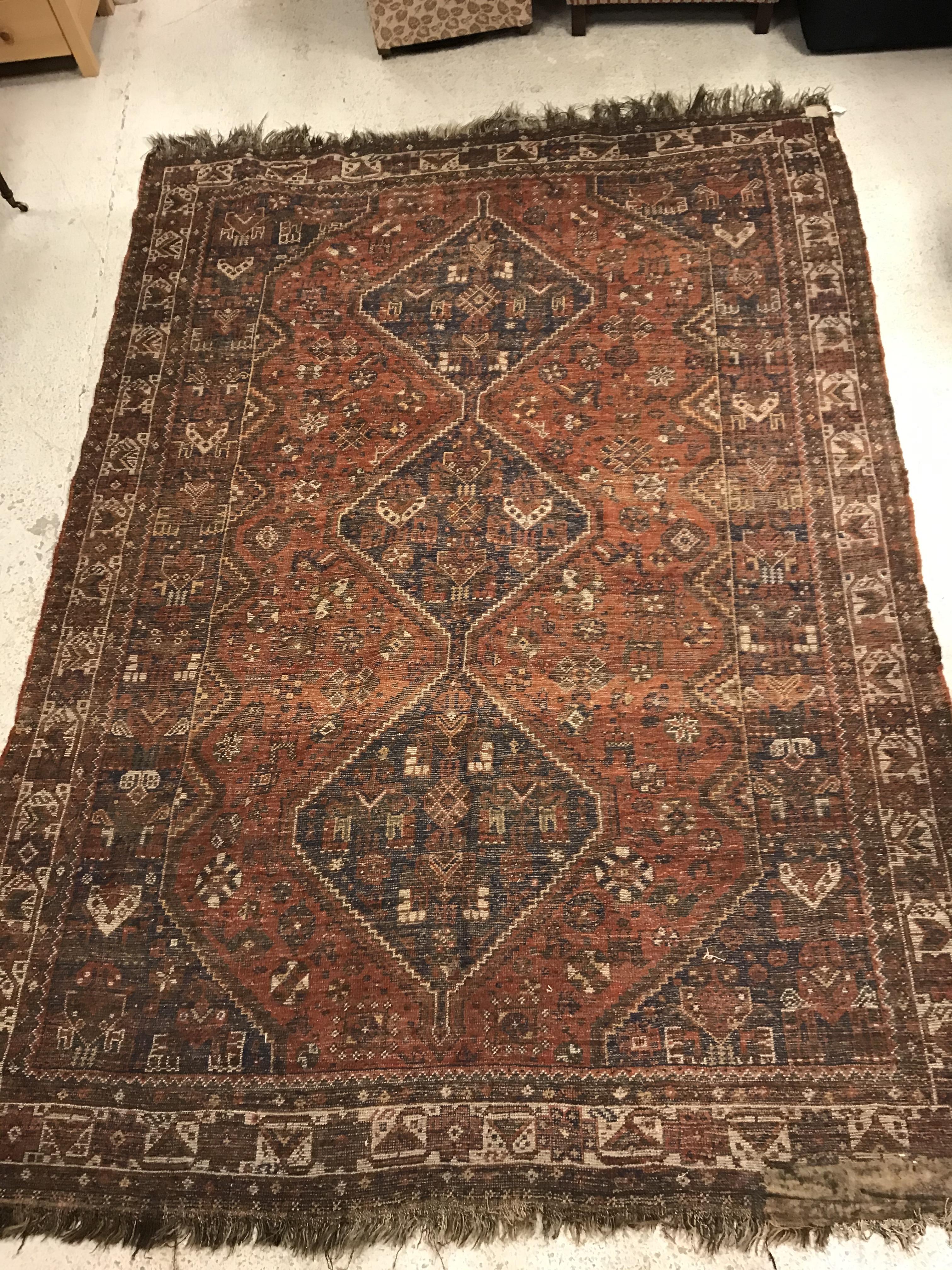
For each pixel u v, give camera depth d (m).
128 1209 2.25
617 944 2.43
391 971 2.43
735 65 3.75
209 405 3.21
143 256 3.51
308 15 4.14
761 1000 2.35
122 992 2.45
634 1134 2.25
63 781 2.69
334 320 3.33
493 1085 2.31
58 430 3.26
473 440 3.08
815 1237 2.14
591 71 3.80
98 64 4.08
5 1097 2.36
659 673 2.71
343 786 2.64
